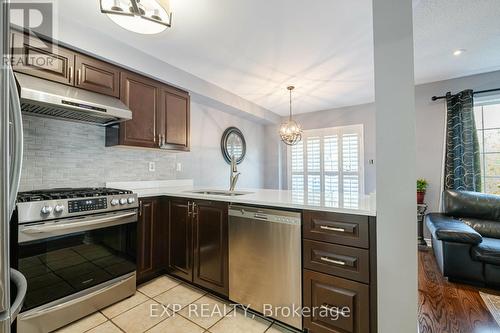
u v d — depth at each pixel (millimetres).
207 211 2027
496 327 1610
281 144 5004
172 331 1561
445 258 2266
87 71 2004
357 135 4234
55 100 1664
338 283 1391
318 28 2033
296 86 3373
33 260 1466
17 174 754
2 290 679
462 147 3117
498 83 3020
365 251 1312
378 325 1268
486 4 1814
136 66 2332
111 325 1620
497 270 2076
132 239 2008
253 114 4176
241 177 4414
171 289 2109
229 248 1869
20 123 761
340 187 4363
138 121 2381
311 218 1494
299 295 1525
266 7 1764
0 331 677
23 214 1419
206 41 2223
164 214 2383
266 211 1669
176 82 2736
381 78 1256
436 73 3098
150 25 1597
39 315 1485
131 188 2668
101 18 1872
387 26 1241
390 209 1239
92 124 2352
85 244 1718
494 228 2463
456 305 1878
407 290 1201
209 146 3709
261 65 2719
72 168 2205
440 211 3270
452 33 2195
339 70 2846
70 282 1631
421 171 3461
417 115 3490
